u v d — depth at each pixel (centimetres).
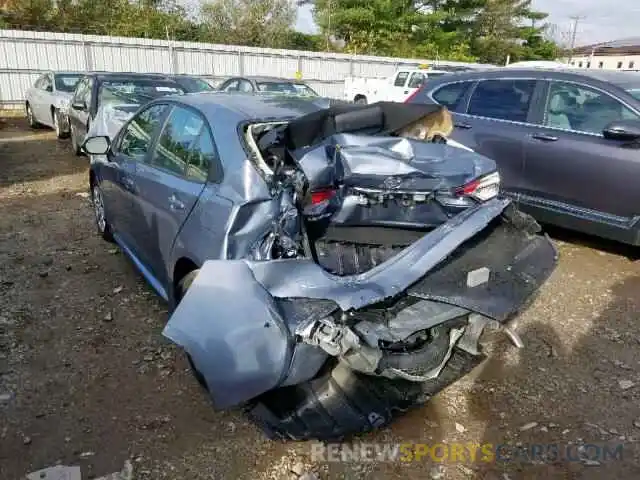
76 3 2602
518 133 568
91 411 297
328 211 305
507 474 262
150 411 299
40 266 491
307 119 307
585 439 287
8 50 1745
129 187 416
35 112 1341
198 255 301
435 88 673
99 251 533
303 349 240
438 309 273
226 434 283
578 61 5062
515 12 3894
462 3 3691
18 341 363
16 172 890
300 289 241
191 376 330
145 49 1973
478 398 319
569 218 539
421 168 310
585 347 377
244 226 279
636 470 266
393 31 3316
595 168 509
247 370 243
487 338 379
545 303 441
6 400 304
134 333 377
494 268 287
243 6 3095
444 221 330
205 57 2102
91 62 1892
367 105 337
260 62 2216
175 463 262
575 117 536
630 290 466
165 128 389
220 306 249
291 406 272
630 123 484
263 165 292
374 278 245
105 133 748
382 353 258
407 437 286
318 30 3400
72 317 398
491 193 341
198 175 327
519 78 593
